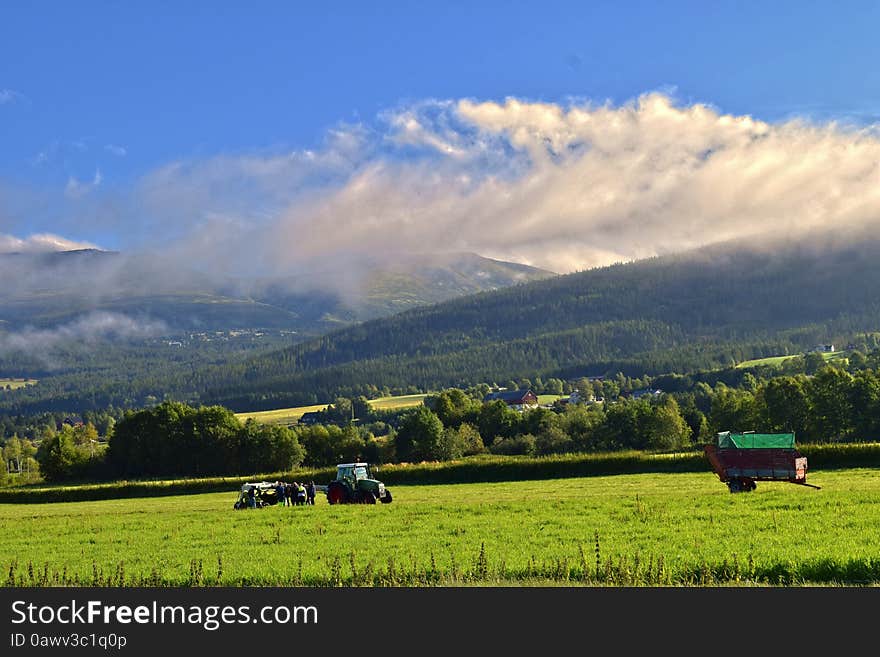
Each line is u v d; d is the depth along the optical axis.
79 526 51.81
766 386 141.88
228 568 30.19
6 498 95.50
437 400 173.12
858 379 129.12
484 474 81.75
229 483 91.75
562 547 31.52
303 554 32.91
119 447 138.88
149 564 32.59
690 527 35.91
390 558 28.11
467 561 29.08
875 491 46.69
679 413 152.25
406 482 83.25
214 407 140.75
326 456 145.50
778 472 50.38
